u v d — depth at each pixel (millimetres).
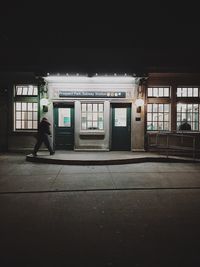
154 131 13609
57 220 5078
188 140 13367
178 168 9922
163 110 13688
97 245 4059
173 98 13422
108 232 4531
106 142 13422
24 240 4234
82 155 11781
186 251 3877
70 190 7090
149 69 12672
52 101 13320
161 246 4027
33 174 8836
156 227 4750
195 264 3523
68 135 13695
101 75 12008
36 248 3967
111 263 3541
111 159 10570
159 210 5652
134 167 10039
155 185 7602
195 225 4852
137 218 5184
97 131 13430
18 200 6316
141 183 7797
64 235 4414
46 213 5453
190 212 5535
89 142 13438
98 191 7027
